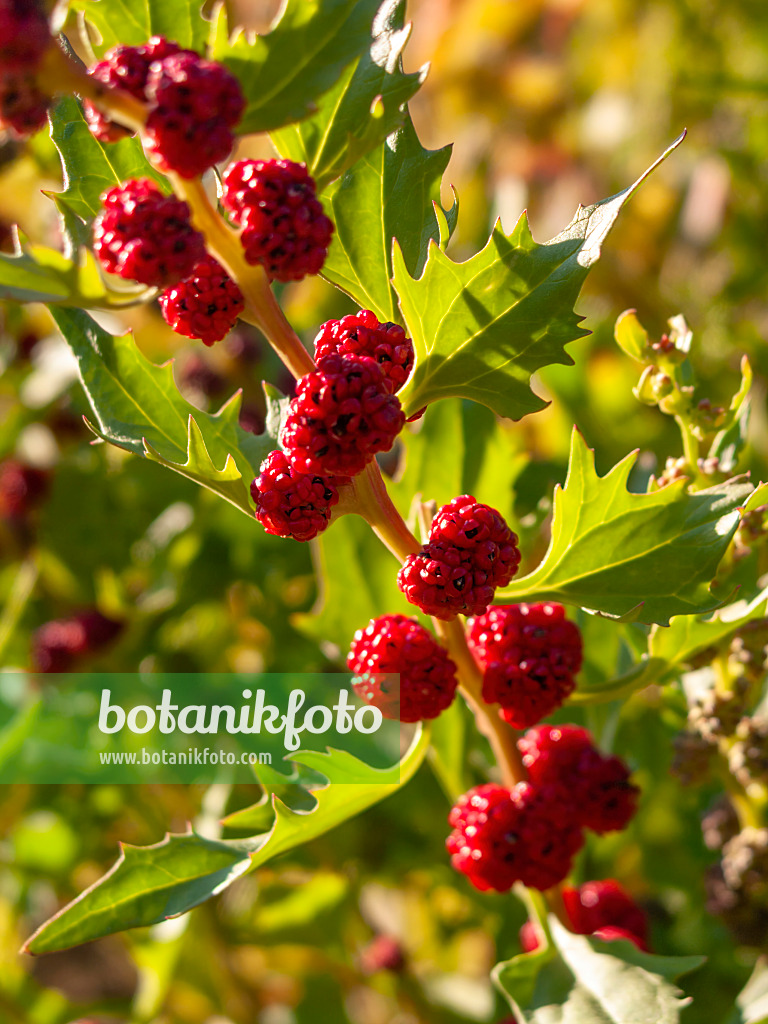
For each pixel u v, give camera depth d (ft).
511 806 0.83
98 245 0.69
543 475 1.10
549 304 0.75
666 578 0.76
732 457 0.88
